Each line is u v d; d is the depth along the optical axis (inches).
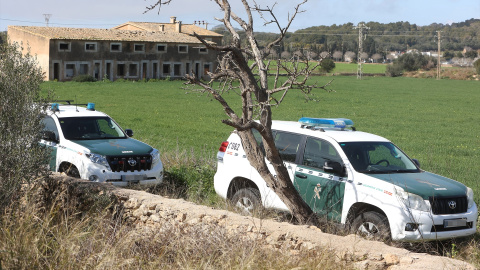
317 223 395.5
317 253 276.1
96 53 2947.8
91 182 425.4
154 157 546.0
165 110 1700.3
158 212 366.0
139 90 2463.1
